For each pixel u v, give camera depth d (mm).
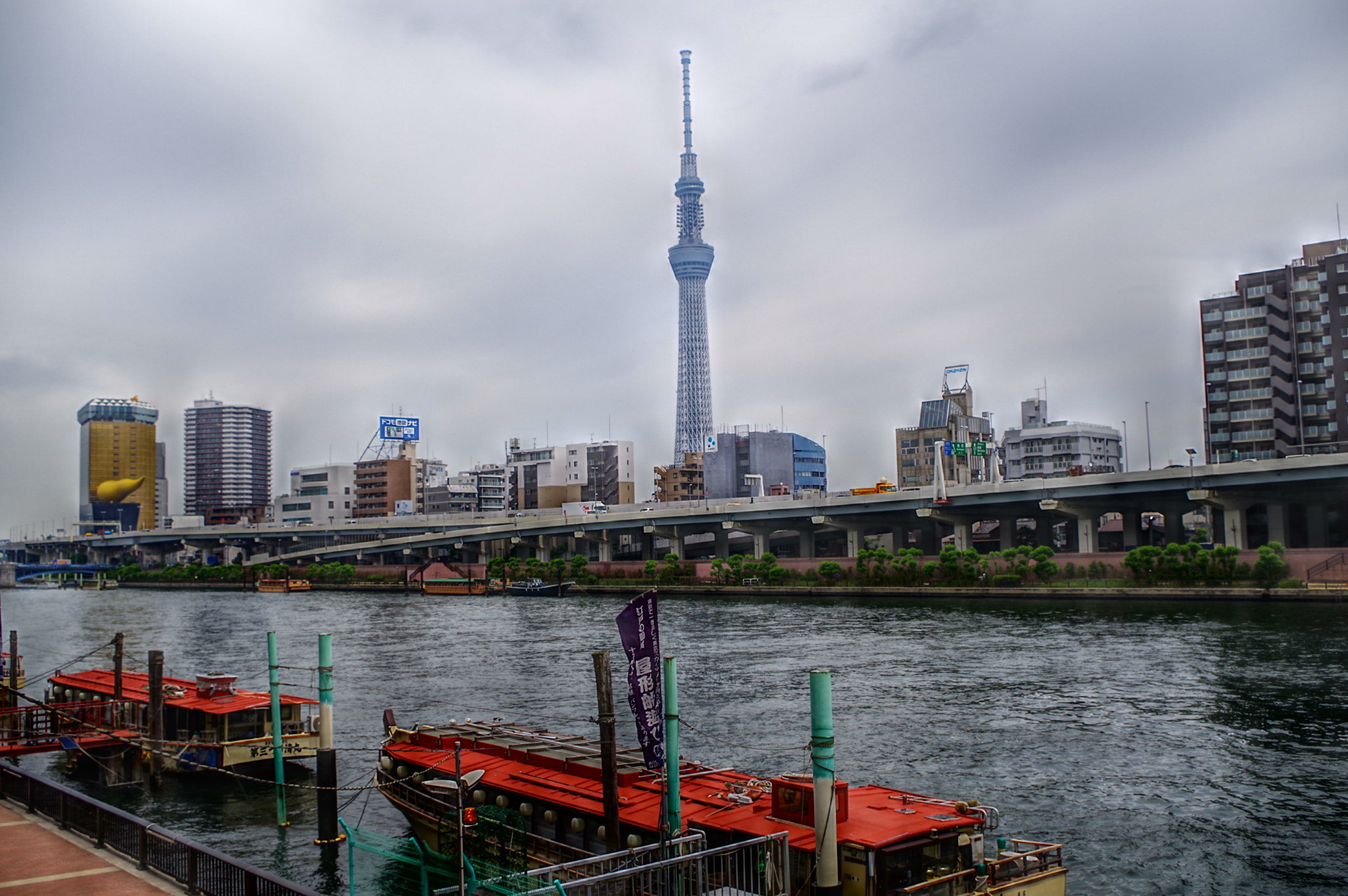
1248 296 179375
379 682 79375
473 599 190000
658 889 25375
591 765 34938
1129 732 55750
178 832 43250
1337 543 146250
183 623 142500
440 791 36125
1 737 53000
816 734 25094
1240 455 178125
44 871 27281
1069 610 116062
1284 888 34938
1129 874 36219
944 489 164375
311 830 43438
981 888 26672
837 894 24906
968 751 52500
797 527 196625
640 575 186375
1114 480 144625
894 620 113188
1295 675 69875
